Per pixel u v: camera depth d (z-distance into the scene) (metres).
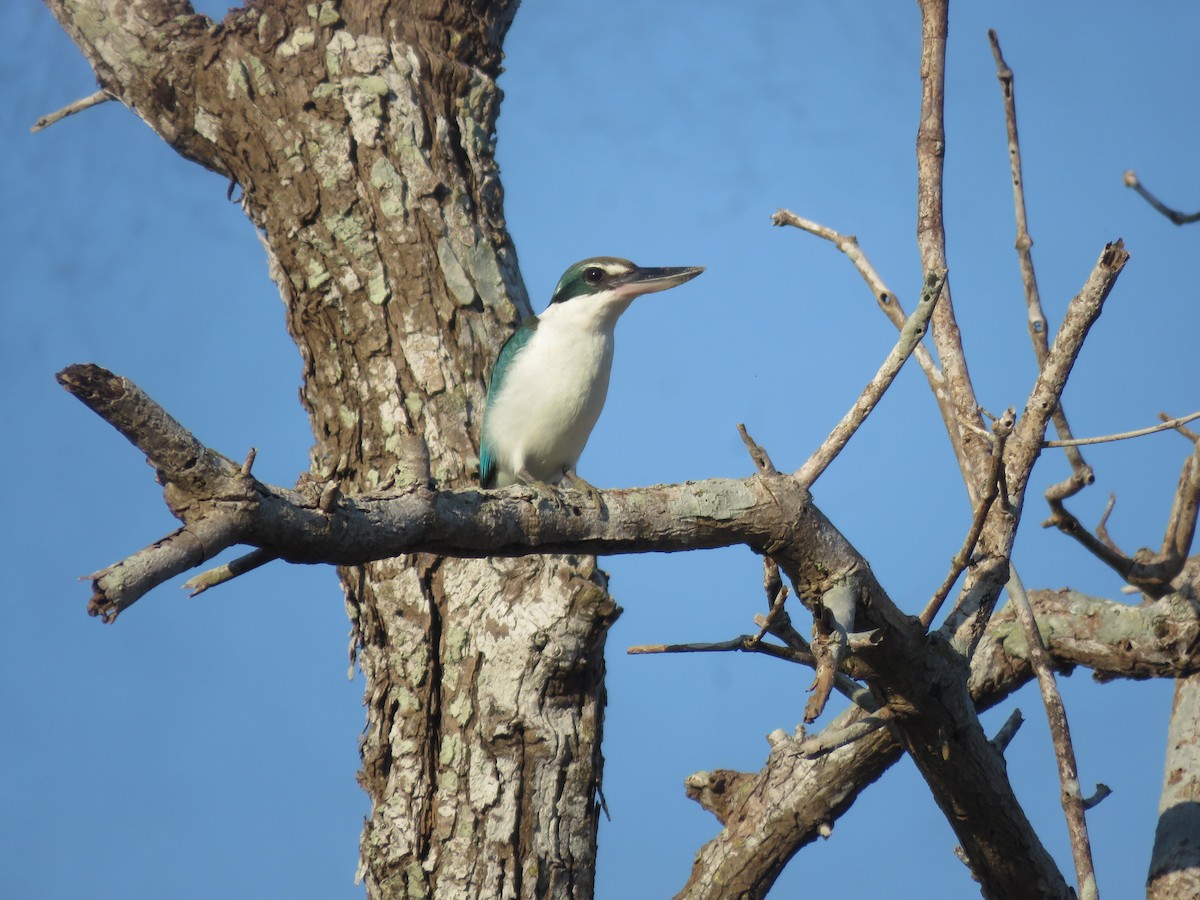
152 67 11.53
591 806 9.33
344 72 11.31
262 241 11.30
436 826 9.18
